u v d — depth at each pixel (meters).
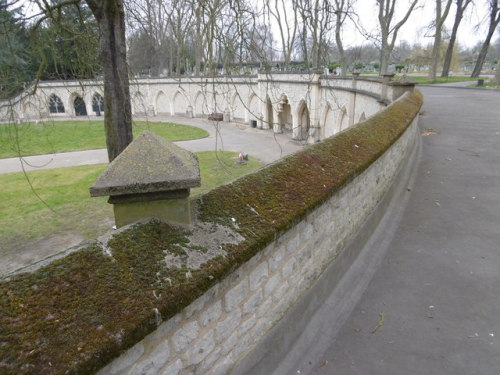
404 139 7.33
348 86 20.64
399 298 3.84
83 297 1.60
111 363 1.60
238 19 5.51
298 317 3.31
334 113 23.48
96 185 1.98
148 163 2.09
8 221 12.48
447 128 12.35
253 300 2.65
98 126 38.16
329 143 4.46
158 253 1.97
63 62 9.06
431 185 7.12
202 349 2.18
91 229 11.73
